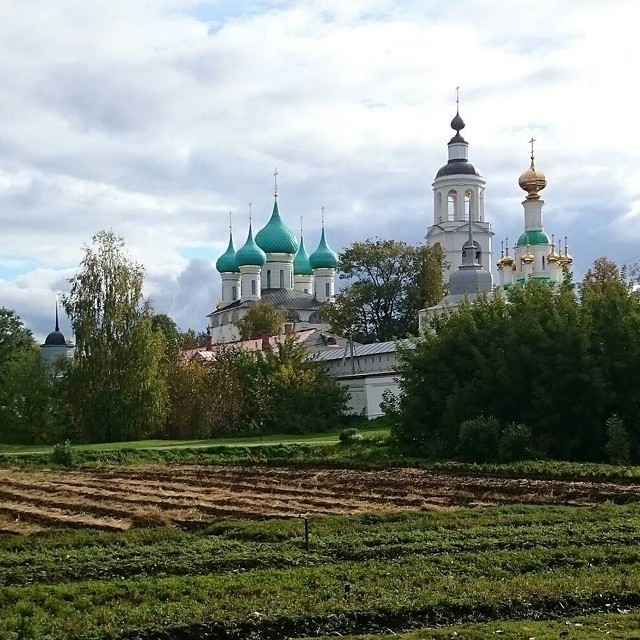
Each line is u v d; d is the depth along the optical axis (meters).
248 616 18.19
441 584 20.45
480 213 140.12
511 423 57.09
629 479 43.75
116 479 53.41
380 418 90.50
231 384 93.31
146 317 89.31
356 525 29.31
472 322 64.62
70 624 17.55
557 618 18.52
